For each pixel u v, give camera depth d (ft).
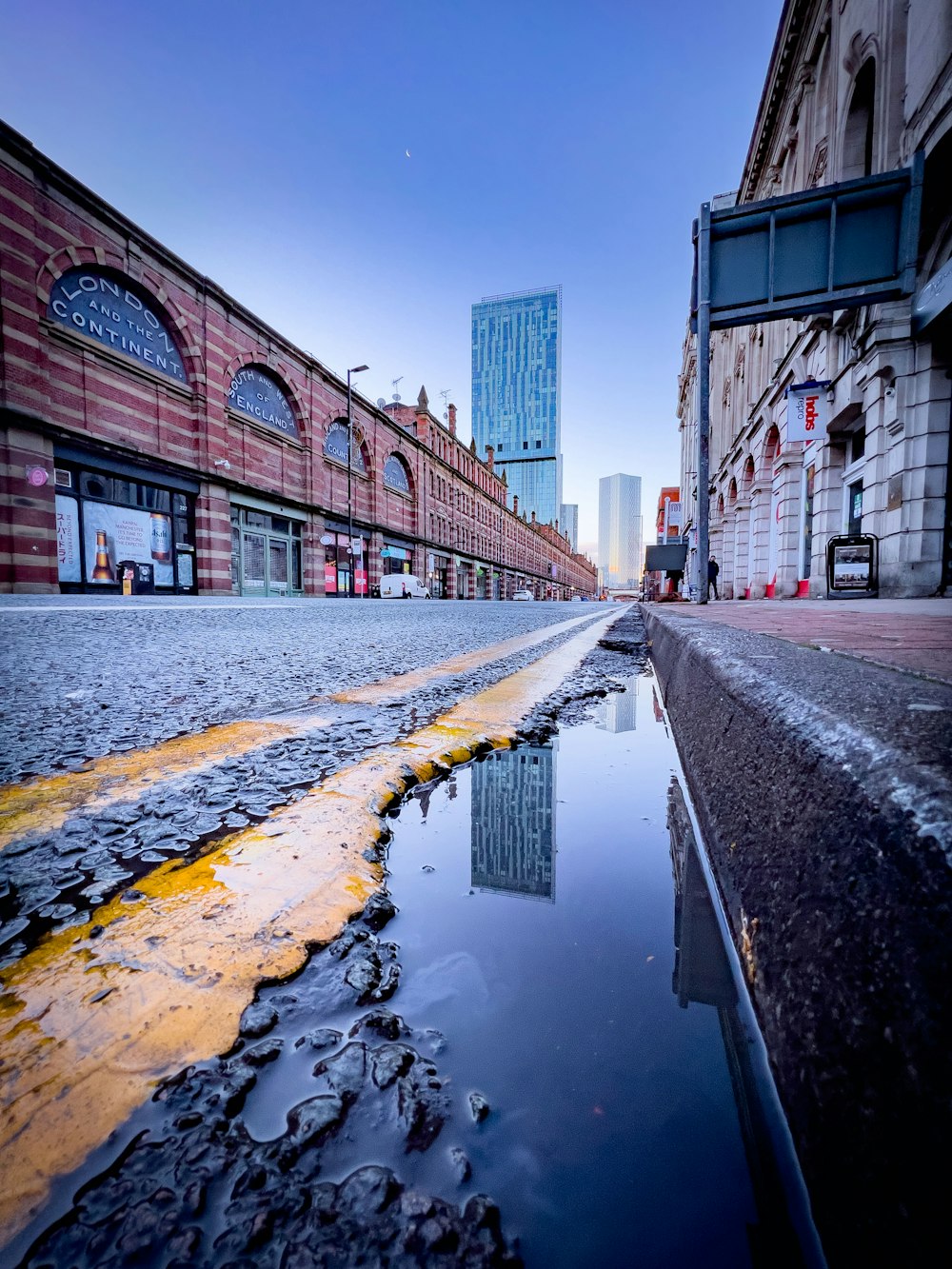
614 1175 1.49
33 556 44.42
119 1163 1.49
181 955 2.35
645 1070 1.82
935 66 23.65
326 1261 1.28
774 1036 1.72
